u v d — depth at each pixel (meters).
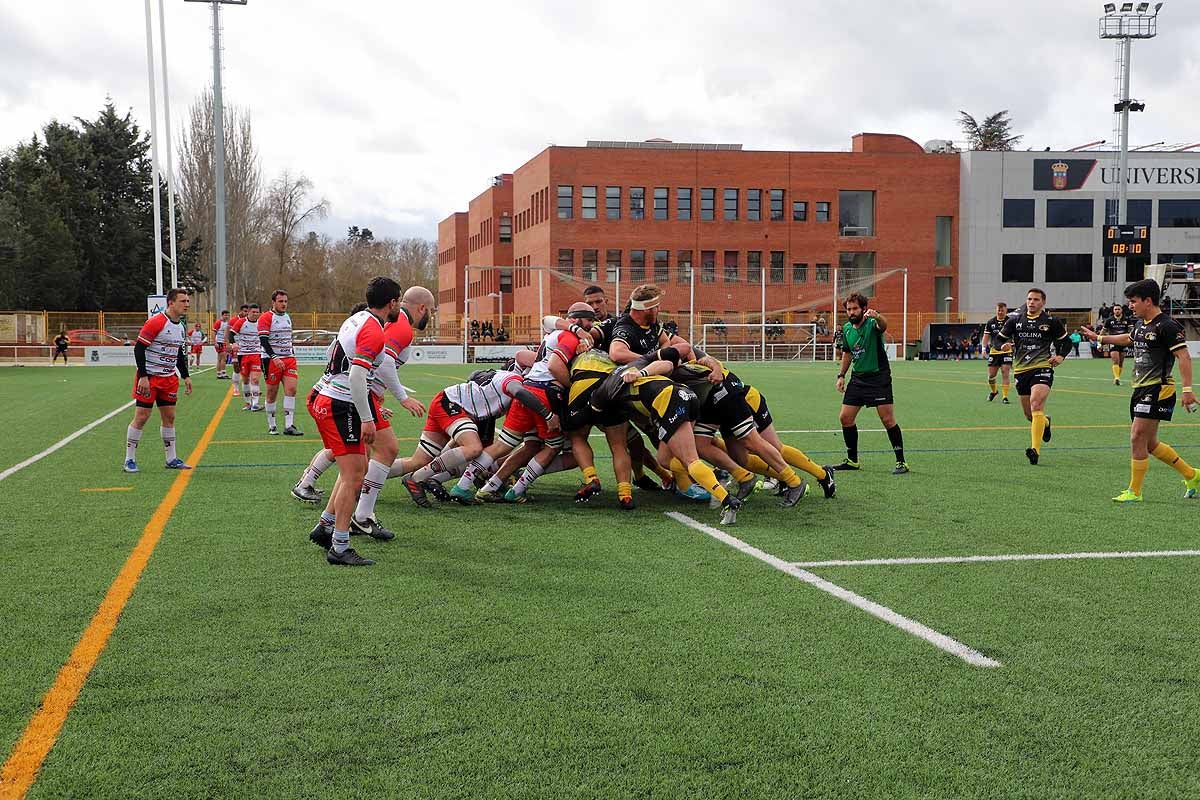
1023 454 11.59
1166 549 6.55
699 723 3.69
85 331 45.69
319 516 7.67
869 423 15.30
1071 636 4.70
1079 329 10.23
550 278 54.09
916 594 5.42
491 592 5.43
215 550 6.47
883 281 56.78
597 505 8.19
